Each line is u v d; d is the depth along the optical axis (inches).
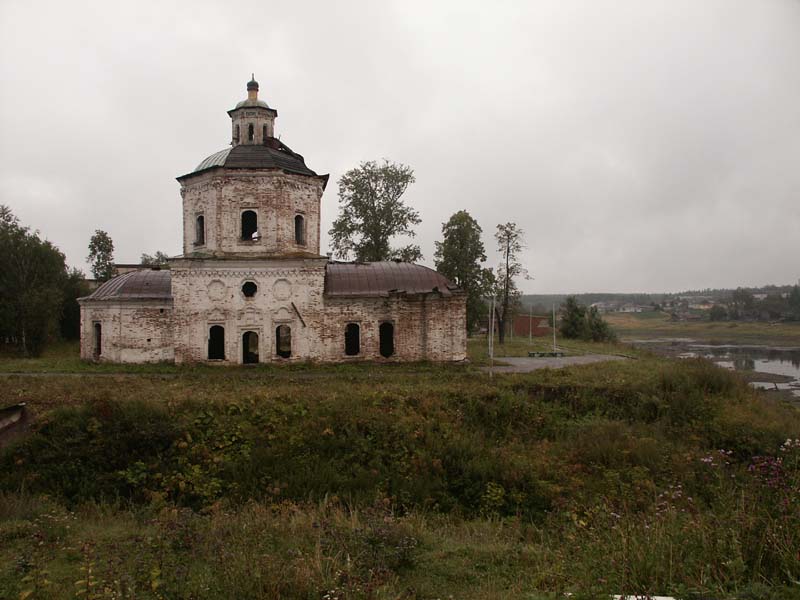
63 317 2469.2
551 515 655.1
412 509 696.4
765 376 2153.1
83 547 456.1
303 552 434.6
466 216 2374.5
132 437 778.8
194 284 1435.8
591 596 311.3
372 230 2347.4
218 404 884.6
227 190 1454.2
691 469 788.6
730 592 308.3
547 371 1289.4
